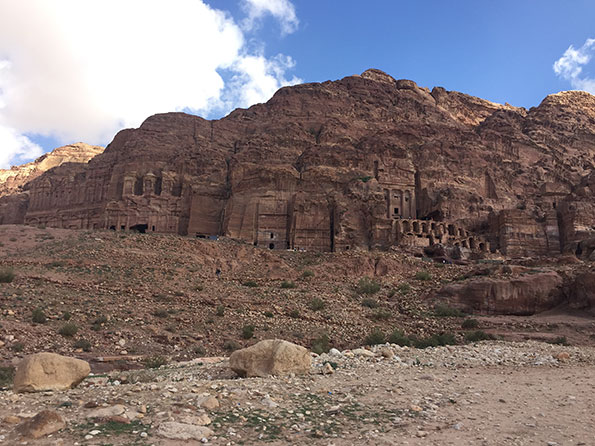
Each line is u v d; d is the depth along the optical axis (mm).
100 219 108250
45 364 10930
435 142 112938
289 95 134625
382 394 11602
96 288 40094
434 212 96750
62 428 7711
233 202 93125
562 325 37031
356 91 142125
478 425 9039
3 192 157250
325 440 7969
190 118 124750
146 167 107562
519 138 133875
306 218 87750
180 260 58000
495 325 38656
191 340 30703
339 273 61594
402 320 42438
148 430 7926
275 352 13797
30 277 40719
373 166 102000
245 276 57656
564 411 10211
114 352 26625
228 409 9516
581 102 177875
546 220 91000
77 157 169625
